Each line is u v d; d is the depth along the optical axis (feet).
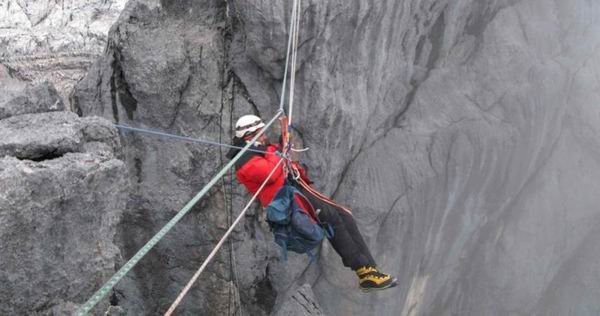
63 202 12.20
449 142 29.40
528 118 32.73
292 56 21.06
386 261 28.12
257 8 21.01
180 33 24.68
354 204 26.94
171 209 25.64
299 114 23.73
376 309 28.58
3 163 11.89
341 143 25.31
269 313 27.12
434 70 30.91
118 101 25.90
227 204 25.40
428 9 27.96
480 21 32.17
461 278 40.81
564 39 35.91
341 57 24.12
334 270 27.20
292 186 16.21
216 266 26.40
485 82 31.73
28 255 11.87
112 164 13.33
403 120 29.48
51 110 17.17
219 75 24.35
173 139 25.12
